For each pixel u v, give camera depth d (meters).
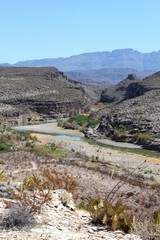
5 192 13.34
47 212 11.22
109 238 9.69
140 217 14.52
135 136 95.94
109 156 68.50
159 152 82.69
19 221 9.73
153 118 112.94
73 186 20.42
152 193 27.72
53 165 36.78
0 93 185.12
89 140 98.88
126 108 138.88
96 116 140.88
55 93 197.62
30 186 14.45
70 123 127.25
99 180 30.53
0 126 132.12
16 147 67.44
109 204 11.39
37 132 112.31
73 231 9.96
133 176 47.97
